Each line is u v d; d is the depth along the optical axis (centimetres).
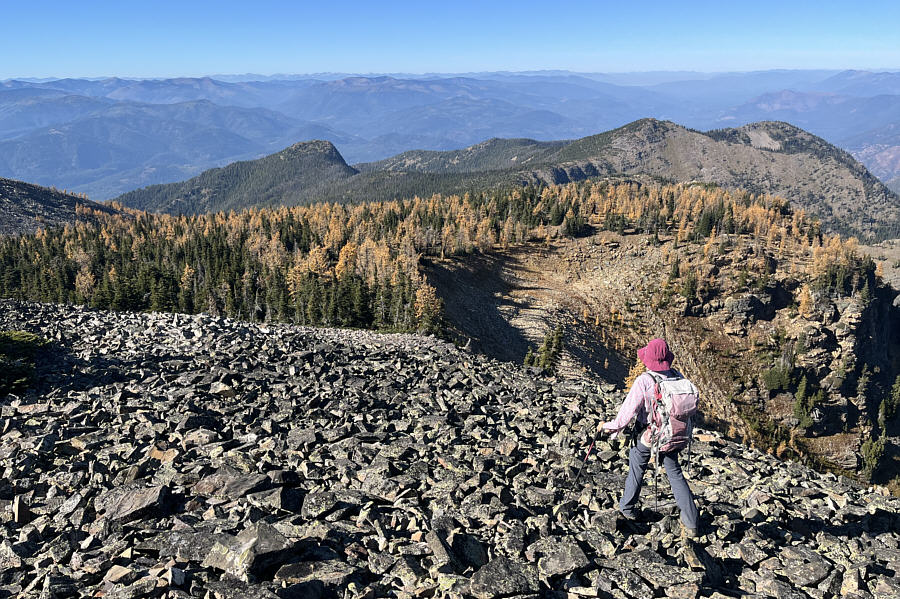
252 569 641
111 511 845
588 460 1142
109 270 17725
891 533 885
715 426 17600
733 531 848
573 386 1941
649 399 782
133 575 650
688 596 666
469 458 1136
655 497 951
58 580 645
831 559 798
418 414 1481
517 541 777
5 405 1443
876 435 18675
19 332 2164
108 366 1967
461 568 706
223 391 1612
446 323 13238
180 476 970
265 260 17838
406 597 642
